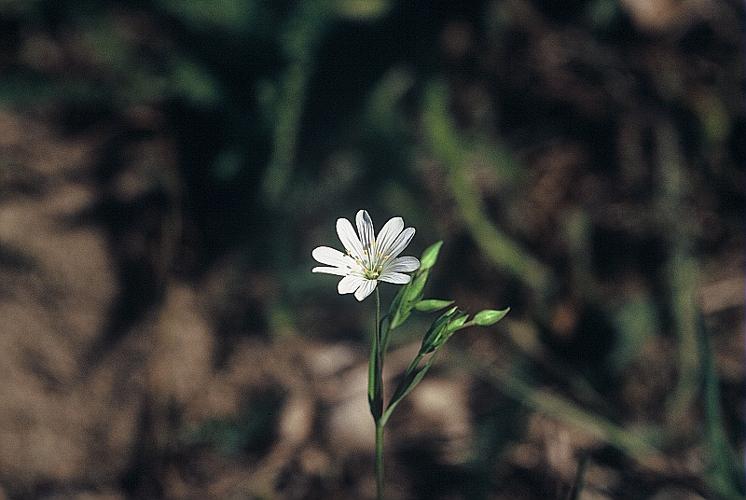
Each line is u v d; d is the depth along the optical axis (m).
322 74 0.50
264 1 0.49
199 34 0.50
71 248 0.48
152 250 0.49
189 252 0.50
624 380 0.49
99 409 0.47
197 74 0.49
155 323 0.48
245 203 0.50
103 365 0.48
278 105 0.49
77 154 0.49
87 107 0.50
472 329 0.50
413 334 0.50
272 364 0.49
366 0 0.50
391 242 0.35
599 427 0.47
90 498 0.46
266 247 0.50
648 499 0.46
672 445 0.48
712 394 0.43
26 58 0.50
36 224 0.48
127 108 0.50
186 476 0.47
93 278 0.48
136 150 0.50
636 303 0.50
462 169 0.49
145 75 0.50
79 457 0.47
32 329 0.47
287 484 0.47
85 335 0.48
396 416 0.48
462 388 0.49
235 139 0.50
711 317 0.50
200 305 0.50
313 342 0.50
